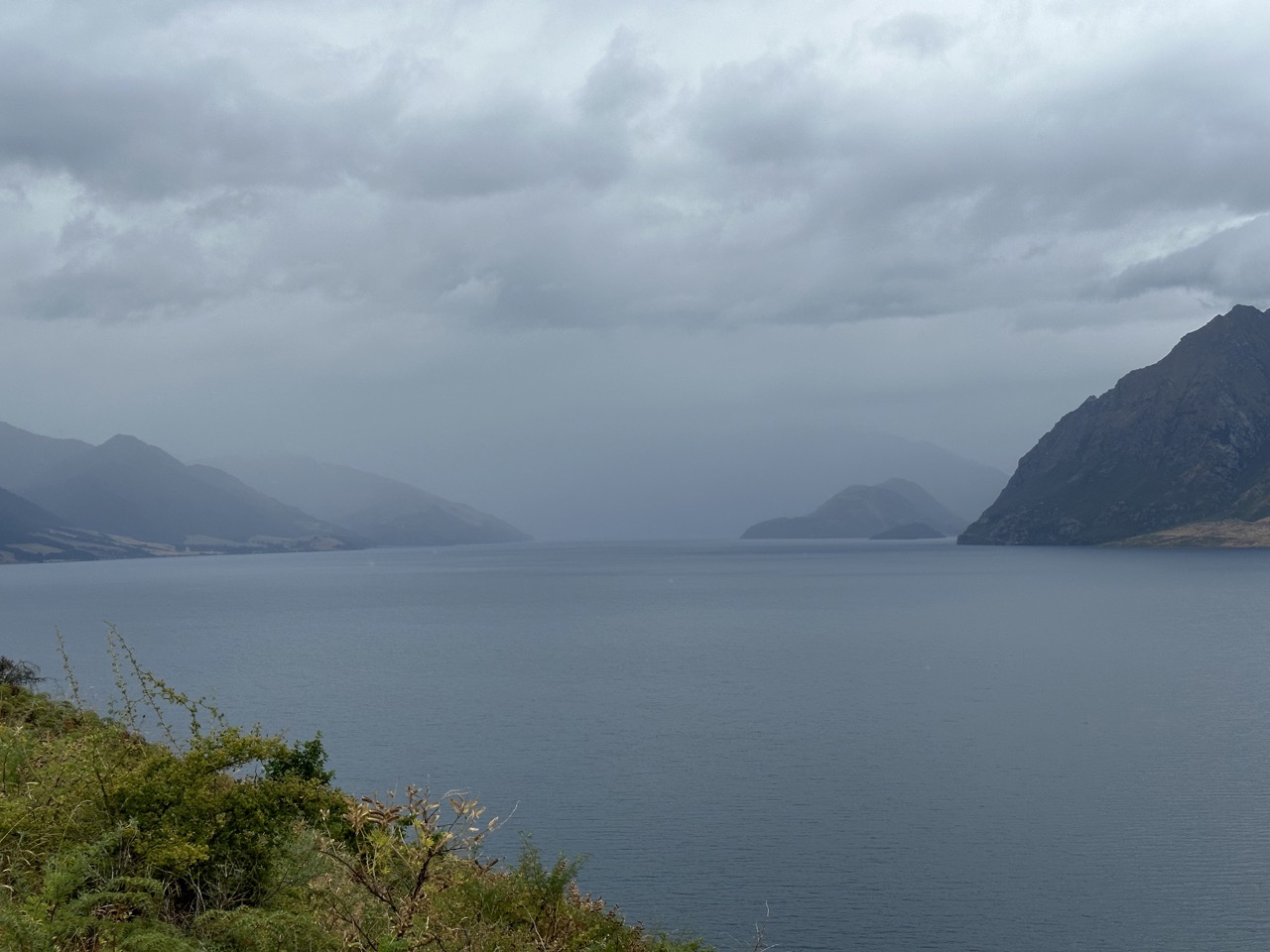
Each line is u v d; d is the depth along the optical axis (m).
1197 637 164.38
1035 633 172.50
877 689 112.19
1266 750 80.25
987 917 45.94
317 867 8.56
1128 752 79.62
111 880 7.38
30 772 10.09
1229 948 43.28
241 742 9.72
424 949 8.04
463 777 68.75
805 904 46.75
